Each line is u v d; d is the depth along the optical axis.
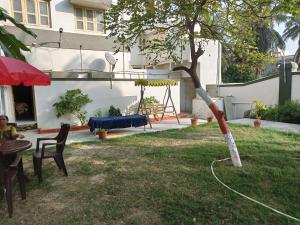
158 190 4.57
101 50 14.13
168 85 12.27
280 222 3.61
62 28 13.08
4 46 4.50
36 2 12.56
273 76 13.16
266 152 6.67
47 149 7.74
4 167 4.01
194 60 6.10
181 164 5.84
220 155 6.38
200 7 5.05
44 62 12.38
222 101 14.60
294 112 11.36
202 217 3.74
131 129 10.92
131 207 4.07
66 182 5.09
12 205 4.02
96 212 3.96
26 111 12.99
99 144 8.12
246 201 4.16
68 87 11.11
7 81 4.34
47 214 3.96
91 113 11.70
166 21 5.85
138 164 5.94
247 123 11.28
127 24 5.87
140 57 18.55
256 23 6.42
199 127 10.70
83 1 13.38
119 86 12.47
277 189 4.56
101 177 5.26
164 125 11.94
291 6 4.61
